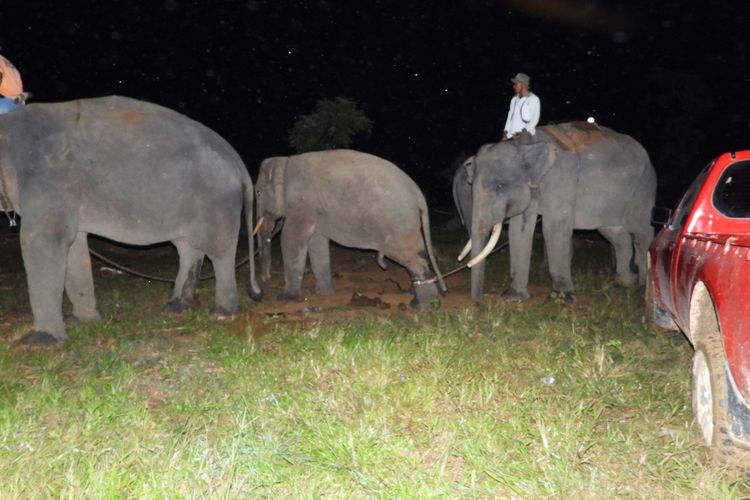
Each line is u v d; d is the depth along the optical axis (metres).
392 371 6.61
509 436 5.27
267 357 7.18
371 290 11.41
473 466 4.80
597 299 10.56
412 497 4.36
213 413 5.79
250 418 5.58
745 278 4.36
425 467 4.91
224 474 4.62
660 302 7.27
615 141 11.35
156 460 4.80
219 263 9.00
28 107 8.15
